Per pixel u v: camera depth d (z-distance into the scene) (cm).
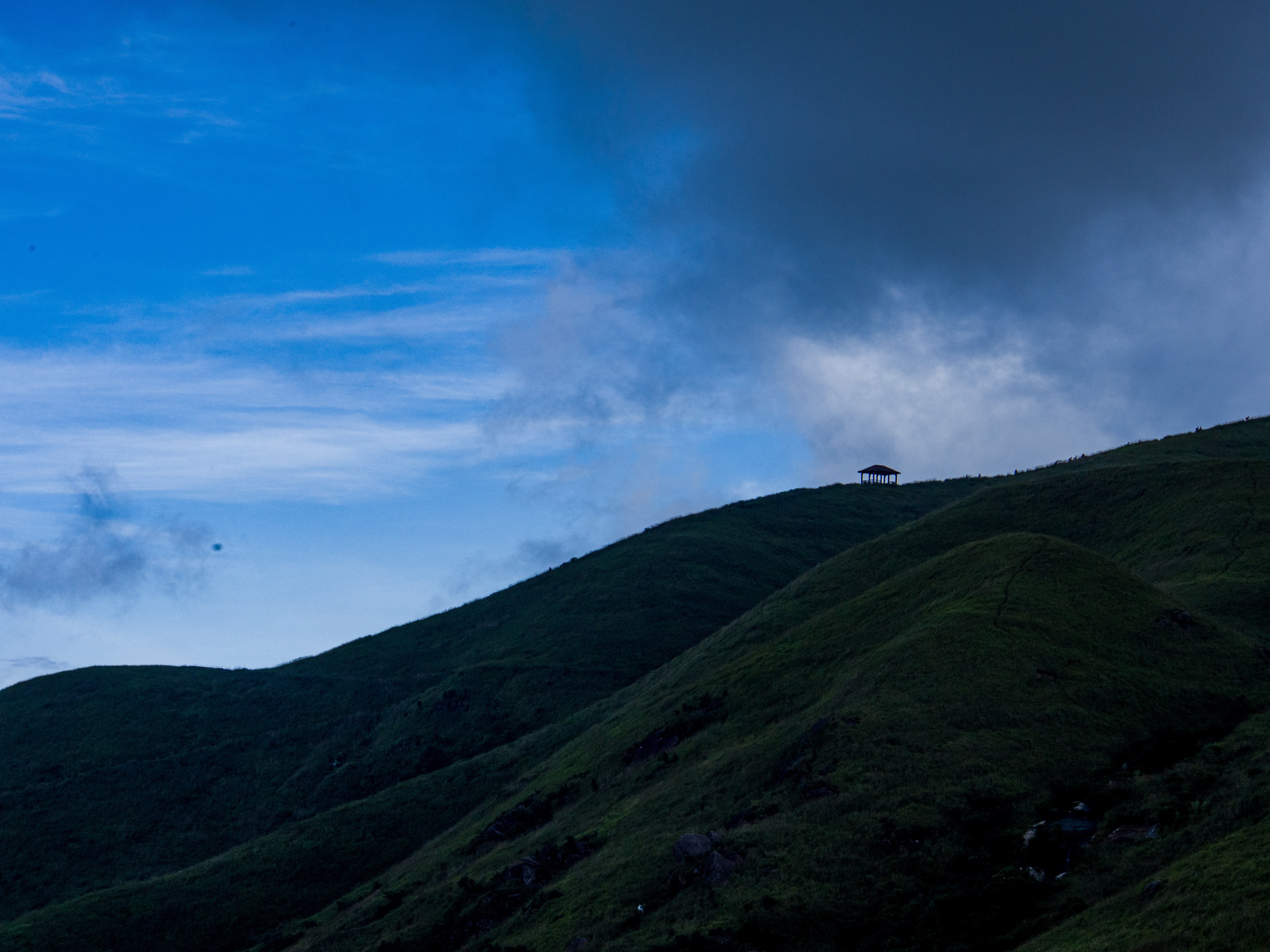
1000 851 3794
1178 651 5347
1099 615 5725
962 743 4541
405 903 6294
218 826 10525
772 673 6875
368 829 8712
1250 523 7788
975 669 5166
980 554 6962
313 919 7100
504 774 9219
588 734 8669
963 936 3347
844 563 10050
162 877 8519
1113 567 6412
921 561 9400
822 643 6962
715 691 7138
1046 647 5334
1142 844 3500
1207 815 3466
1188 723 4619
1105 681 4978
